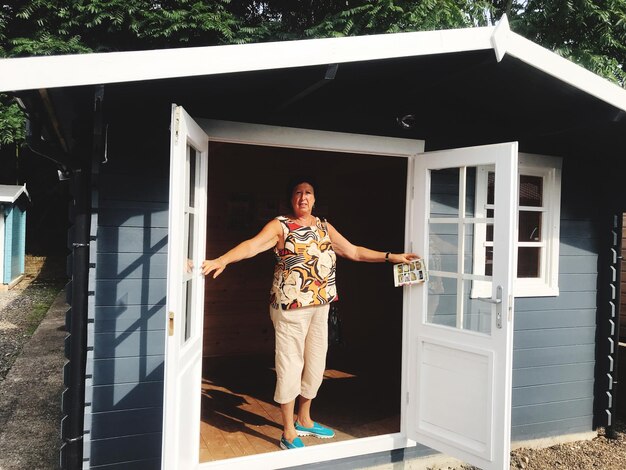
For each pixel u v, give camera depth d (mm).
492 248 3213
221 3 10562
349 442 3414
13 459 3816
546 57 2924
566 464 3805
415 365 3518
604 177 4270
